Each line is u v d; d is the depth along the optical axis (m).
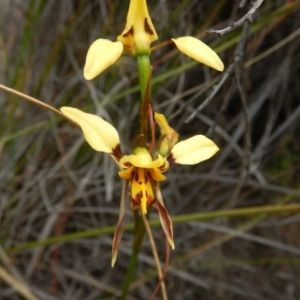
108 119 0.28
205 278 0.32
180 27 0.30
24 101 0.31
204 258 0.33
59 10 0.31
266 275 0.33
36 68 0.32
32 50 0.30
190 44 0.15
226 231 0.30
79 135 0.31
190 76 0.32
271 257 0.33
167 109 0.31
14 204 0.31
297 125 0.37
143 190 0.15
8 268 0.26
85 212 0.33
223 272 0.33
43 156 0.32
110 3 0.30
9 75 0.31
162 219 0.15
